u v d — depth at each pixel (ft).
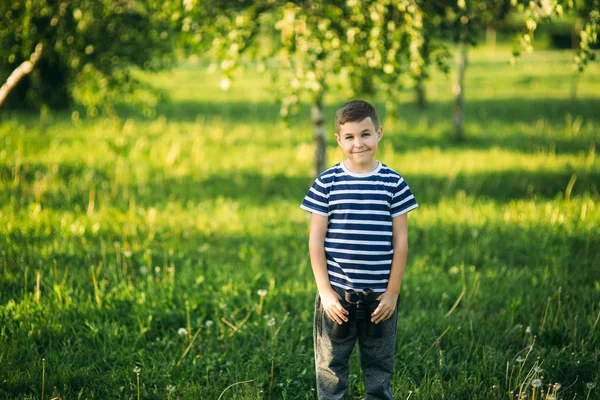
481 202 24.53
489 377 10.69
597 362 11.20
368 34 17.97
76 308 13.19
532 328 12.83
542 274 16.28
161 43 25.41
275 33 20.07
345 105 8.55
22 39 22.22
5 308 12.89
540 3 13.10
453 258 17.97
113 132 39.19
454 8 17.78
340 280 8.45
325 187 8.56
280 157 34.22
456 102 41.01
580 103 60.54
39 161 29.30
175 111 52.65
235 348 11.89
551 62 111.45
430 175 29.96
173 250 17.92
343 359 8.91
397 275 8.40
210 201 24.35
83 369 10.90
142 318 12.87
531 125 47.37
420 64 16.49
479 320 13.17
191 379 10.77
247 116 50.88
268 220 21.91
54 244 17.75
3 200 22.15
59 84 49.01
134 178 27.43
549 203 23.57
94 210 22.03
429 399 10.02
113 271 15.42
